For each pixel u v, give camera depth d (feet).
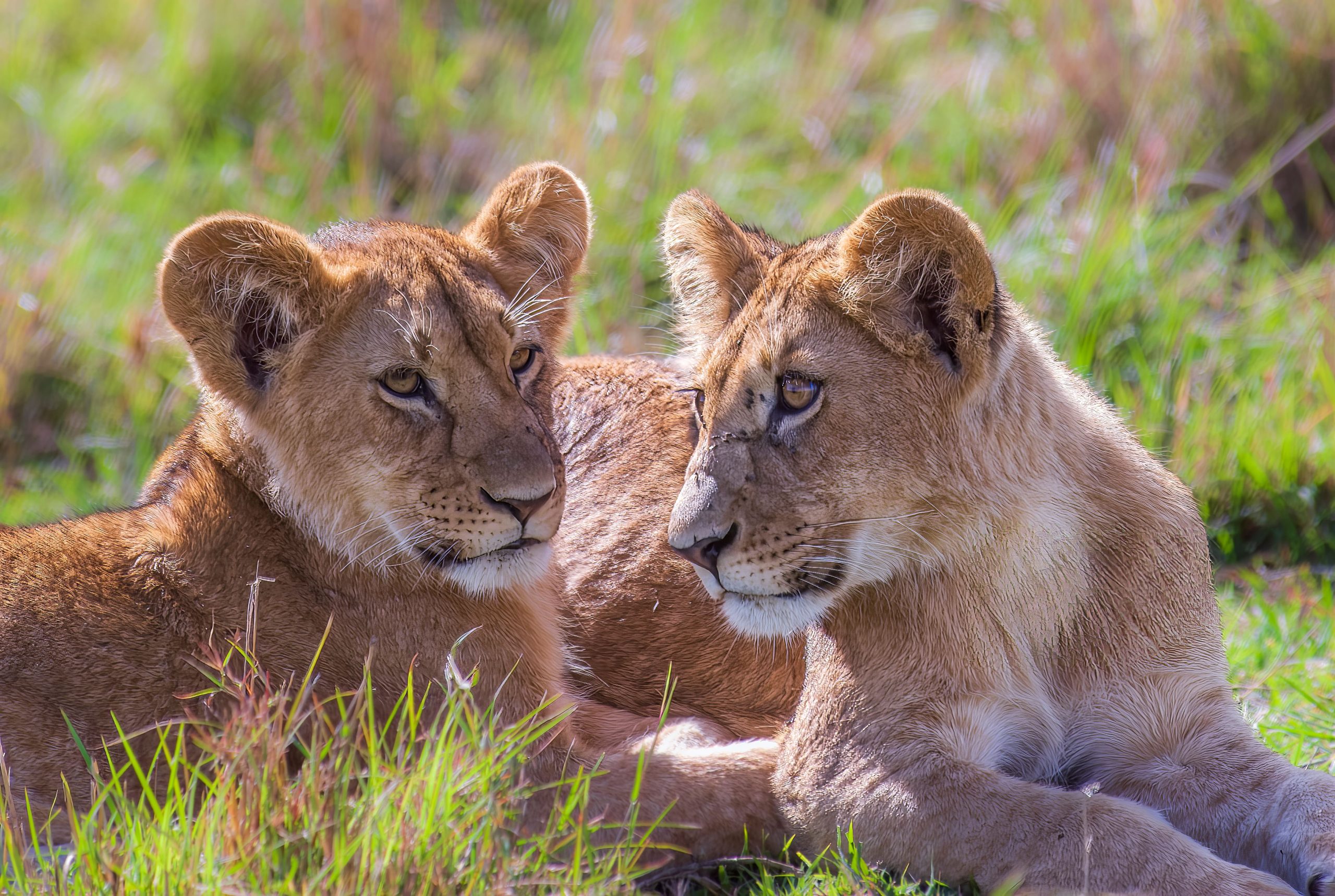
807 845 21.98
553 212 25.84
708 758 22.50
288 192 46.91
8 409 39.96
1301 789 20.16
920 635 22.02
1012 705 22.12
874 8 56.24
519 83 51.65
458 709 20.84
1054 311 37.73
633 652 26.21
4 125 53.31
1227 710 22.06
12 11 58.80
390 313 22.44
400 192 48.52
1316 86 43.83
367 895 17.56
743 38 54.90
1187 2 45.14
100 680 21.71
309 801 18.31
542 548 23.20
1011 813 20.12
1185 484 25.41
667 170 44.88
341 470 22.68
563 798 21.40
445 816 18.49
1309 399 35.09
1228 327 37.35
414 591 23.17
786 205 45.47
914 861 20.62
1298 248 42.04
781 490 21.44
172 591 22.54
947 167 46.14
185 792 20.90
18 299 41.42
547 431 23.36
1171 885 18.79
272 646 22.52
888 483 21.43
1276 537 32.55
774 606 21.75
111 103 53.98
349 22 51.90
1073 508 22.18
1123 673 22.17
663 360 30.68
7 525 24.53
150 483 24.94
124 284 43.80
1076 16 47.93
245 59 54.24
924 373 21.34
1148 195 41.55
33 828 19.44
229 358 22.63
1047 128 45.78
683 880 21.22
